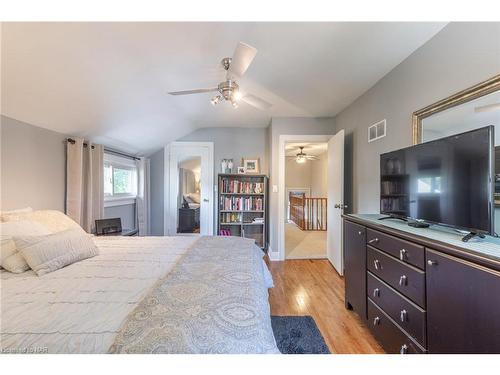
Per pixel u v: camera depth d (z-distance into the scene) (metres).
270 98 2.98
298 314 2.12
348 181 3.29
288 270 3.29
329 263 3.61
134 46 1.77
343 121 3.44
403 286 1.36
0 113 1.90
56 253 1.44
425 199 1.49
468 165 1.18
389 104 2.27
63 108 2.19
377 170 2.50
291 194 8.59
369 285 1.78
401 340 1.38
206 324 0.84
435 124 1.69
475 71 1.38
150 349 0.72
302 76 2.38
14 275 1.30
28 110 2.01
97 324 0.85
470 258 0.95
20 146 2.08
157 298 1.01
